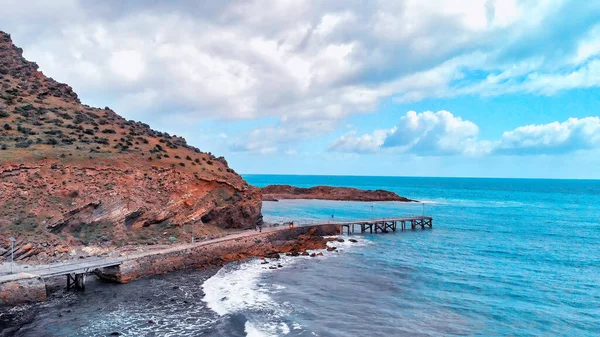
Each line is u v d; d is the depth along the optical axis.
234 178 73.62
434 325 35.09
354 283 47.03
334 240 75.94
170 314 35.06
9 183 47.69
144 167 59.81
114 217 52.25
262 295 41.31
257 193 74.88
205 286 43.31
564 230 96.44
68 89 85.94
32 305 35.88
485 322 36.03
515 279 50.25
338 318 35.94
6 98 69.81
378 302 40.62
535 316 37.56
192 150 78.88
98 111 81.50
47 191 49.25
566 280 50.16
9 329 30.94
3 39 89.62
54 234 46.56
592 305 40.75
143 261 45.84
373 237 83.69
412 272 52.88
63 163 53.25
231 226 68.56
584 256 65.44
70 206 49.19
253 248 61.28
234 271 50.41
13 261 41.62
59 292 39.50
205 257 53.38
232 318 34.53
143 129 80.06
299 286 45.03
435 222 110.69
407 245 74.19
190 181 63.19
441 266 56.69
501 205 170.62
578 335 33.59
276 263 55.75
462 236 86.06
